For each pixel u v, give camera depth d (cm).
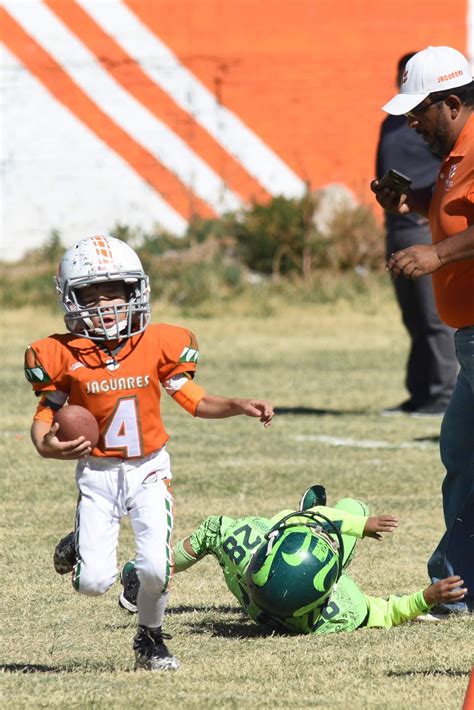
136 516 1484
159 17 9506
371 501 2659
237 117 9544
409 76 1820
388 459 3191
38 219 9644
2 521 2464
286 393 4469
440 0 9381
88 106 9588
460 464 1858
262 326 6719
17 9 9519
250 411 1497
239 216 8550
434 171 3475
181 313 7144
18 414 4012
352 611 1719
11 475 2970
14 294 7612
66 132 9594
